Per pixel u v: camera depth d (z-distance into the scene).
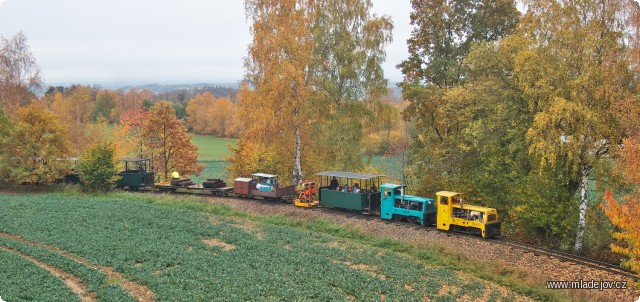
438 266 28.80
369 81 48.78
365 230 35.34
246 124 48.03
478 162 38.88
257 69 47.38
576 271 26.97
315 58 47.72
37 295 22.52
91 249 30.02
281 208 41.50
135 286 24.67
